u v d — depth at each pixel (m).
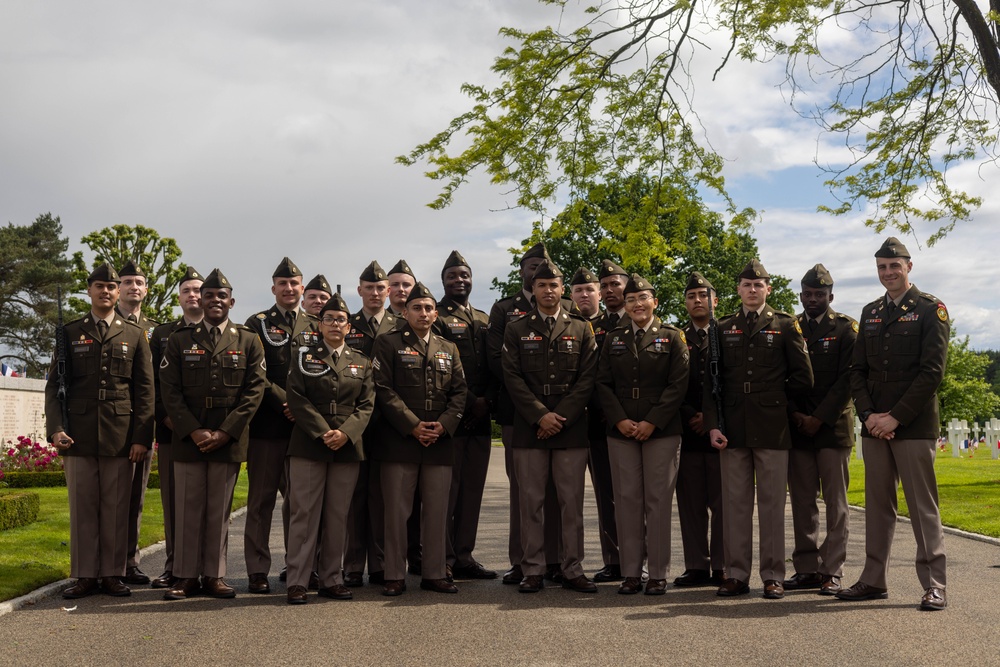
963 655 5.09
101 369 7.18
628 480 7.16
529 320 7.48
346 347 7.35
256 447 7.49
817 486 7.35
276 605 6.61
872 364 6.79
